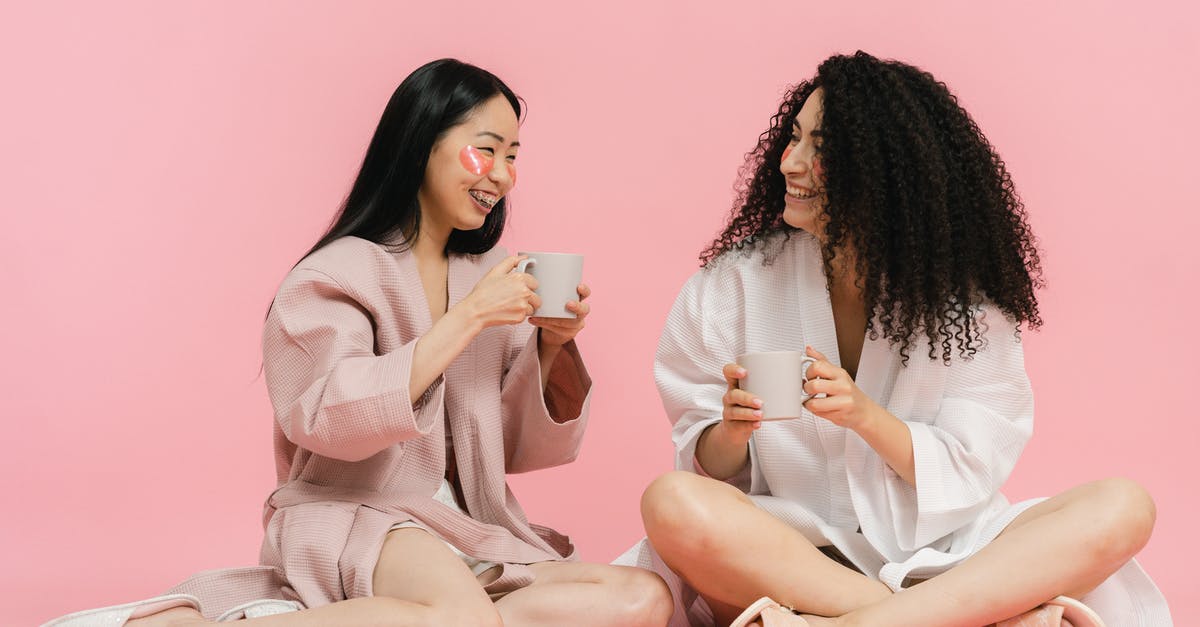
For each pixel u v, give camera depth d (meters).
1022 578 1.87
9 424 3.56
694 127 3.71
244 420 3.69
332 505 2.07
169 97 3.71
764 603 1.88
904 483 2.15
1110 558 1.91
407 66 3.74
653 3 3.74
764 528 1.95
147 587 3.12
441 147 2.22
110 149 3.69
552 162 3.72
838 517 2.20
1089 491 1.96
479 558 2.12
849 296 2.26
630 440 3.60
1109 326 3.62
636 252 3.69
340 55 3.75
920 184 2.15
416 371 2.00
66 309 3.63
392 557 1.97
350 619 1.81
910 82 2.24
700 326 2.30
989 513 2.14
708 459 2.24
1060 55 3.64
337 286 2.11
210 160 3.72
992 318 2.20
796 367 2.03
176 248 3.69
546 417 2.29
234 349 3.70
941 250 2.15
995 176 2.25
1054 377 3.62
